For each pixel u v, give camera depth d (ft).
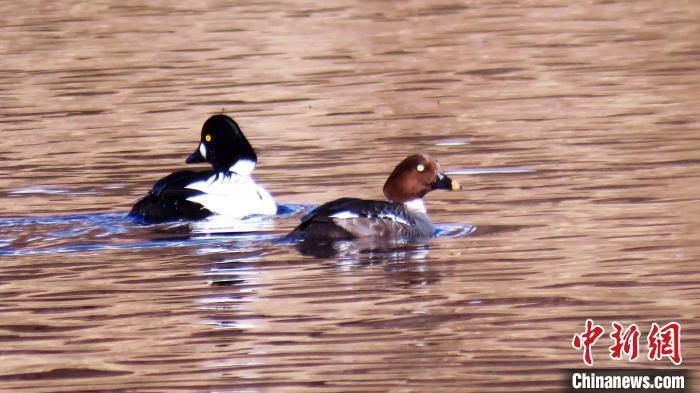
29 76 90.17
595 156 63.98
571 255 47.34
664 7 116.57
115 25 110.93
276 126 73.36
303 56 95.55
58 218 53.31
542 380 35.63
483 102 78.89
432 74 88.17
